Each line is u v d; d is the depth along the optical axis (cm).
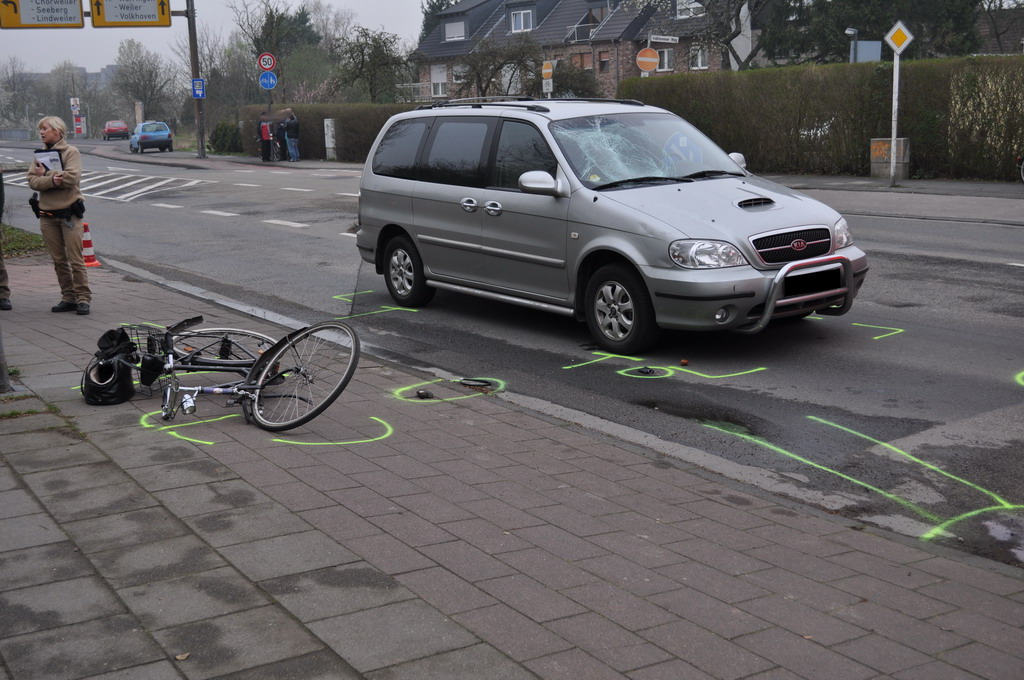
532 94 4644
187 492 493
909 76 2206
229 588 386
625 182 842
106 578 395
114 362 650
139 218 2045
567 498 504
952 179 2183
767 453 594
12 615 364
